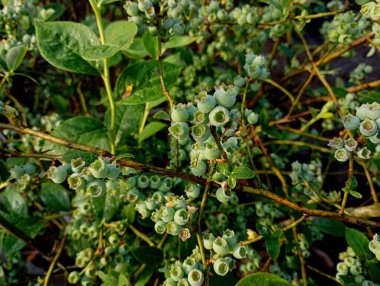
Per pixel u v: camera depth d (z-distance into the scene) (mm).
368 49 571
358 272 271
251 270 328
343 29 299
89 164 186
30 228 324
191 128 172
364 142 208
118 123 300
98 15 237
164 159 356
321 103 471
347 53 367
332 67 559
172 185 250
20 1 311
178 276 188
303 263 293
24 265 388
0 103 212
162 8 229
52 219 357
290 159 471
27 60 417
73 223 328
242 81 260
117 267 297
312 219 329
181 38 352
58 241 362
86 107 468
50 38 236
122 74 261
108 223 295
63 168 189
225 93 164
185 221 192
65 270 328
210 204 328
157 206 233
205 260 192
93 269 293
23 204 314
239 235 324
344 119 198
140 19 232
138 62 264
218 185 206
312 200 255
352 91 375
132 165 197
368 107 193
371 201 424
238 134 209
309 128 497
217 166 202
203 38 368
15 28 317
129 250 304
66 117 433
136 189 240
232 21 352
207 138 173
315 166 370
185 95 412
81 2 534
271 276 200
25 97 439
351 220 221
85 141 279
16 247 315
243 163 302
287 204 219
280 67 590
